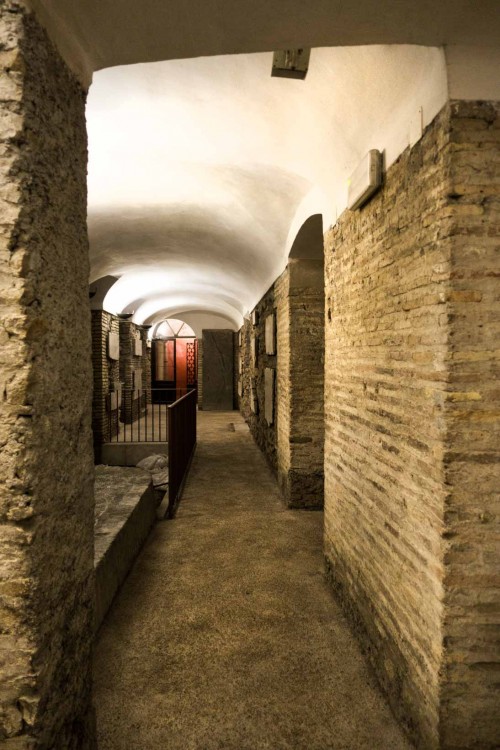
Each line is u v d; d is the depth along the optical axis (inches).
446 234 66.0
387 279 87.8
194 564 147.8
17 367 49.6
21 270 49.3
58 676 56.1
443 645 67.1
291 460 199.8
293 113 106.4
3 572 50.0
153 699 87.5
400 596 81.9
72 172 61.2
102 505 157.2
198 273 347.9
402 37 65.9
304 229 163.9
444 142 66.3
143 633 109.7
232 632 109.8
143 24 61.7
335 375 125.6
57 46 56.7
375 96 85.2
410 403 78.0
